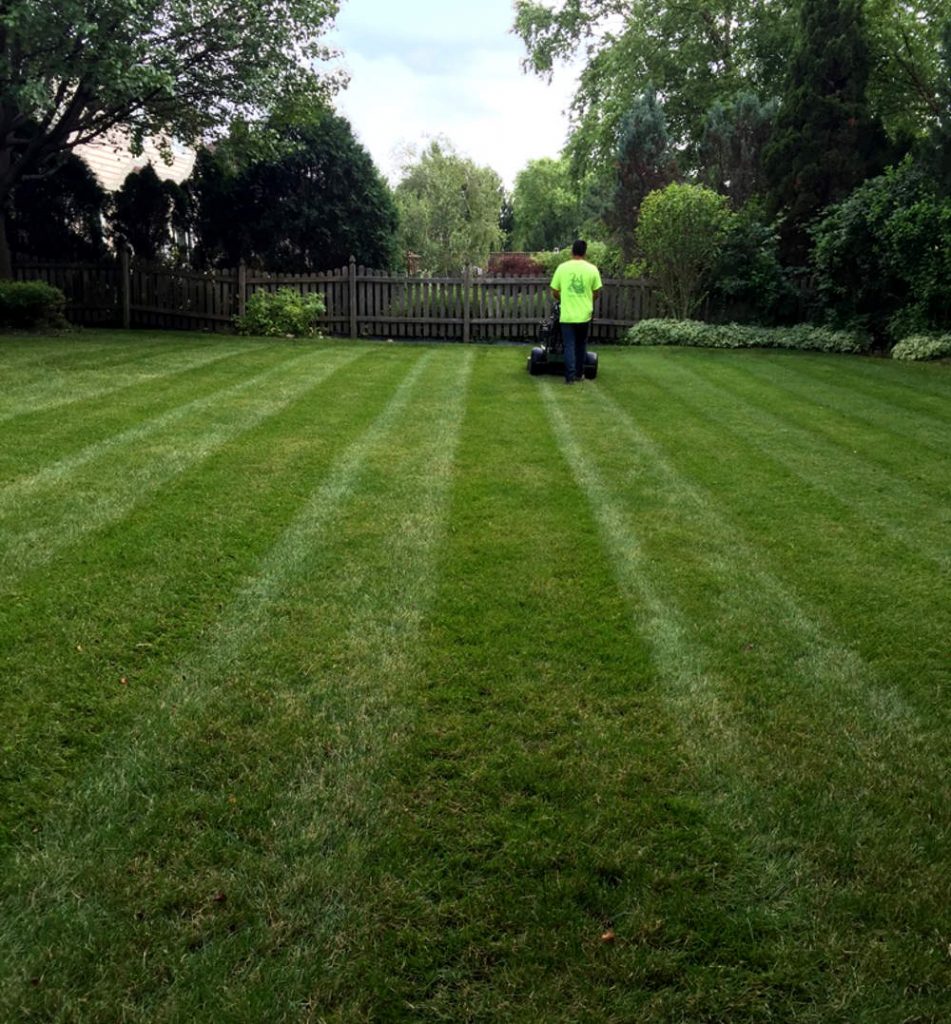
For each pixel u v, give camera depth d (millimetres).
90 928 1816
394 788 2312
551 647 3145
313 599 3465
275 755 2436
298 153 15500
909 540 4441
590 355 9320
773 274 13516
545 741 2559
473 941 1830
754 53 20875
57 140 11672
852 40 13602
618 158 16969
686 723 2676
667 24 21594
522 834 2150
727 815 2244
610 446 6238
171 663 2918
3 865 1979
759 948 1829
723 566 4008
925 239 11367
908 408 7977
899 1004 1707
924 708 2811
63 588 3418
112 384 7641
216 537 4062
